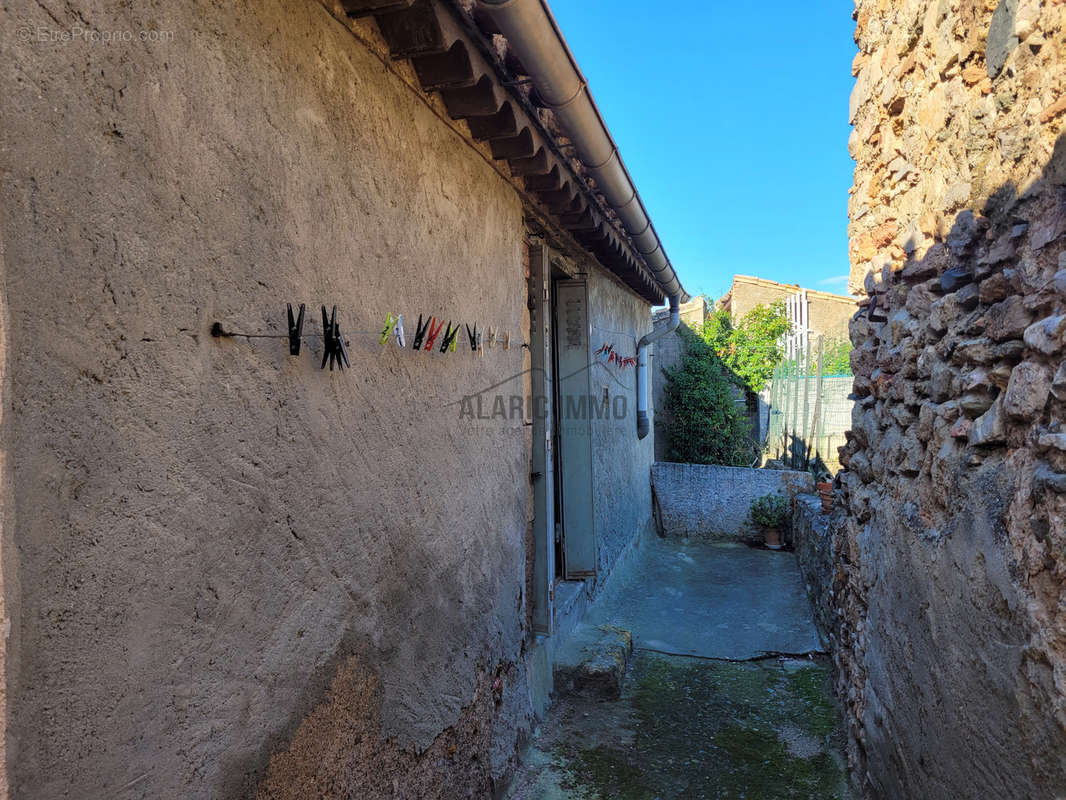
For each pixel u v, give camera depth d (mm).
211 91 1317
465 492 2695
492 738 2994
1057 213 1566
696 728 3746
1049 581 1484
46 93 983
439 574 2436
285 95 1551
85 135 1046
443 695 2473
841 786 3170
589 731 3719
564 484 5207
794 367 10047
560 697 4113
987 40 1967
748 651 4863
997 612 1726
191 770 1270
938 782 2115
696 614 5715
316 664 1681
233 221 1376
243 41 1413
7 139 929
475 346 2703
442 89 2350
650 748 3541
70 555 1024
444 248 2467
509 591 3270
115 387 1103
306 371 1631
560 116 2635
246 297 1417
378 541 1992
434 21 1913
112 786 1097
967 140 2133
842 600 3932
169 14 1212
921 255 2607
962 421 2006
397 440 2107
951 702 2020
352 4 1786
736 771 3314
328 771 1739
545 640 4031
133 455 1137
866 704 3045
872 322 3252
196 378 1278
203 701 1303
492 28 2137
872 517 3121
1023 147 1741
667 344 10984
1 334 922
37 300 972
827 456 9727
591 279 5457
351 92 1844
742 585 6582
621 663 4348
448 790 2516
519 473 3430
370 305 1939
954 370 2109
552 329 5180
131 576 1134
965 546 1941
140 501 1151
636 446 7758
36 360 970
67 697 1019
